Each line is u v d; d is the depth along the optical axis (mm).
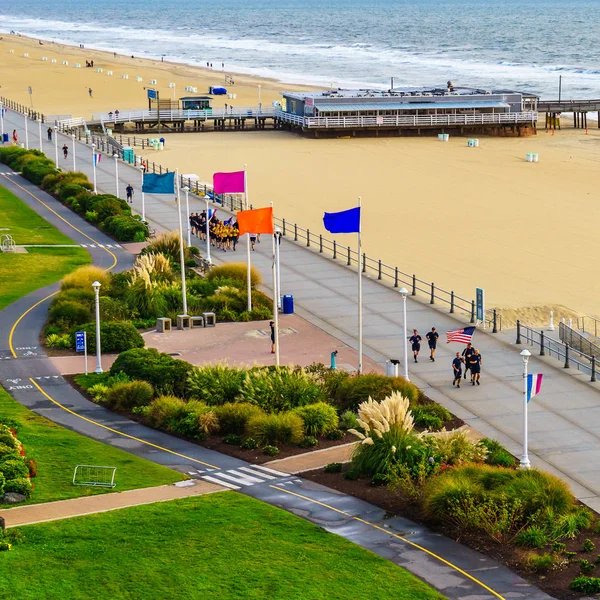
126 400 73125
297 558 49500
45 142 197250
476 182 170250
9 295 102875
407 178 174125
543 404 74688
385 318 95875
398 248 127562
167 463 63219
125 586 46281
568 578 48969
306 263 116250
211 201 147000
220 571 47875
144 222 133875
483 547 51906
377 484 59188
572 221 142250
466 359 78438
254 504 56188
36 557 48625
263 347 88062
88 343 85750
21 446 61469
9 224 134750
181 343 89375
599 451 66375
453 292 101562
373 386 73438
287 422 66562
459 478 55844
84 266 112750
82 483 58281
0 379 79250
